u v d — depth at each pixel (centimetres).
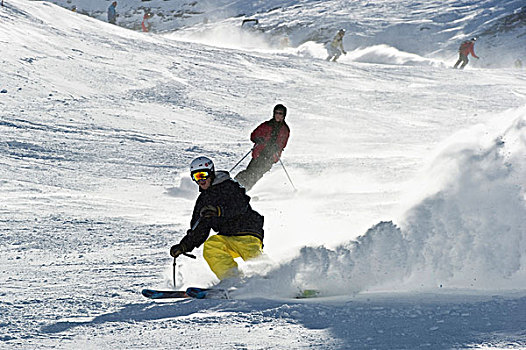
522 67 15038
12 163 4422
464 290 1677
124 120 6419
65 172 4328
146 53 10225
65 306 1579
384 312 1402
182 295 1648
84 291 1756
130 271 2055
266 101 8362
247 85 9244
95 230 2844
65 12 11519
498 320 1299
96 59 9094
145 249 2469
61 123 5941
